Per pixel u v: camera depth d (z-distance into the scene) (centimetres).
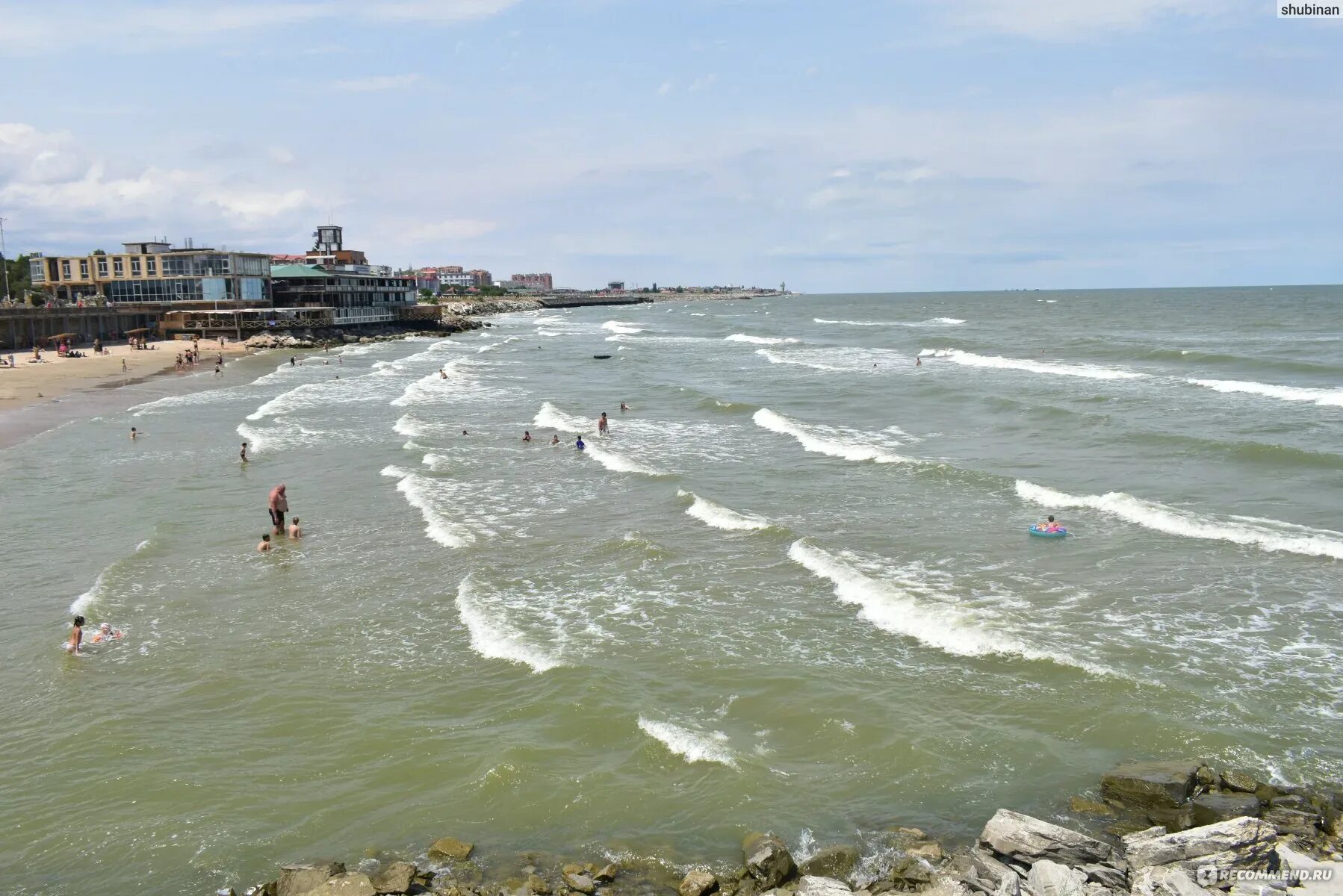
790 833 1446
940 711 1803
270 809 1540
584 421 5122
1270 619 2161
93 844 1455
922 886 1286
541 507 3331
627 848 1418
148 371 7731
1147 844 1330
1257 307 16312
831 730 1744
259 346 9975
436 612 2367
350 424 5116
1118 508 3027
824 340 10819
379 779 1623
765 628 2217
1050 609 2258
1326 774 1545
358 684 1978
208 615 2366
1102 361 7288
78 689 1964
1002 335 10562
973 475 3528
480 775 1619
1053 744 1675
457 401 6022
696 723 1781
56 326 9350
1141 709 1777
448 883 1337
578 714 1820
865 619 2253
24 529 3098
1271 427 4178
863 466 3828
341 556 2812
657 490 3528
